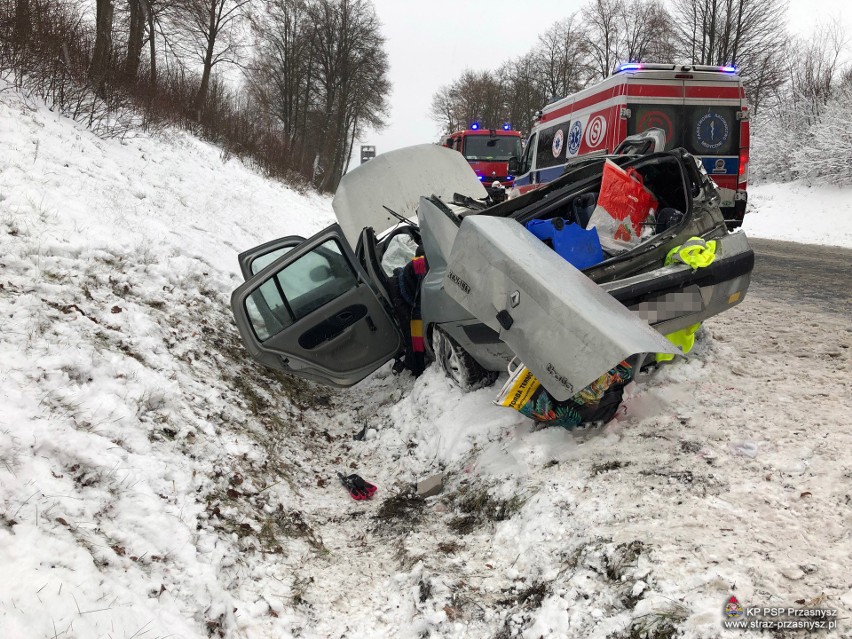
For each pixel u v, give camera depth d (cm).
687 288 436
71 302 530
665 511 321
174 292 673
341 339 593
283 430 555
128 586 298
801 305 691
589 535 319
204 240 861
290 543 399
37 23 1014
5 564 273
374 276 622
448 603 312
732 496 324
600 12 3716
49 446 354
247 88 2678
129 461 382
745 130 1013
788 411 405
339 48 3431
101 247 652
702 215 473
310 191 2289
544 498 359
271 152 2112
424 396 557
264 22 2353
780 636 233
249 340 563
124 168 967
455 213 548
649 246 445
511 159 1431
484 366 518
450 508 418
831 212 2125
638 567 283
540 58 4188
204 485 407
